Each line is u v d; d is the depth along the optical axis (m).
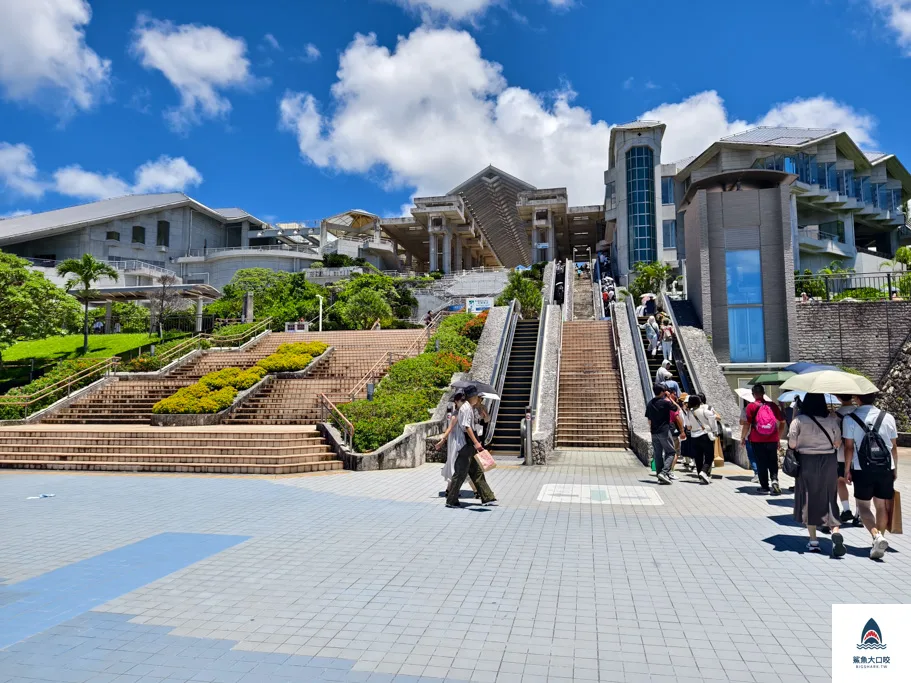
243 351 23.36
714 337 18.94
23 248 64.94
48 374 20.61
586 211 63.38
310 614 4.32
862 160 50.28
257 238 79.06
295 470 11.41
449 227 67.56
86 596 4.72
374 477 10.73
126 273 60.16
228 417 16.38
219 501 8.63
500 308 22.77
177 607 4.48
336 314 37.69
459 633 3.97
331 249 73.38
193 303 40.03
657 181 51.09
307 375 19.78
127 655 3.67
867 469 5.59
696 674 3.38
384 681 3.33
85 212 70.38
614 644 3.78
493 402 14.98
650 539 6.32
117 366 21.12
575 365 18.89
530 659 3.58
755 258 19.06
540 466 12.04
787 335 18.50
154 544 6.25
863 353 20.56
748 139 47.69
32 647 3.79
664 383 10.13
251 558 5.71
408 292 47.12
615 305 21.78
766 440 8.88
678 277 34.12
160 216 70.50
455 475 8.05
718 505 8.08
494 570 5.30
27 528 7.00
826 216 48.81
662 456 9.79
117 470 12.02
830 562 5.49
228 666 3.52
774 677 3.35
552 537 6.42
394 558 5.68
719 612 4.31
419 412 13.46
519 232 85.38
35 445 13.15
